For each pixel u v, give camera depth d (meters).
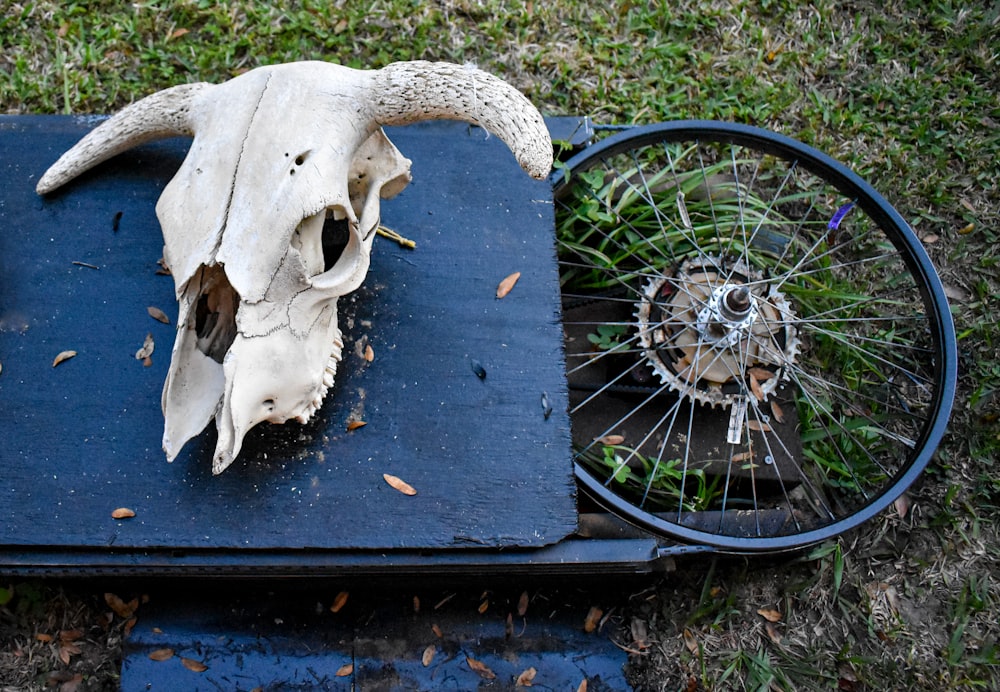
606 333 1.87
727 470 1.82
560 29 2.07
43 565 1.57
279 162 1.46
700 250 1.85
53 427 1.61
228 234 1.45
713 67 2.07
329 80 1.51
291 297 1.47
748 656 1.78
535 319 1.69
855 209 2.00
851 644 1.80
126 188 1.73
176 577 1.68
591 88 2.02
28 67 1.96
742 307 1.75
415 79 1.50
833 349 1.93
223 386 1.51
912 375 1.90
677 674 1.77
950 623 1.82
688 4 2.11
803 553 1.83
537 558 1.60
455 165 1.77
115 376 1.63
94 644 1.74
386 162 1.59
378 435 1.62
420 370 1.65
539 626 1.75
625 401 1.86
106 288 1.68
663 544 1.73
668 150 1.97
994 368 1.93
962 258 2.00
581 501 1.79
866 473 1.88
